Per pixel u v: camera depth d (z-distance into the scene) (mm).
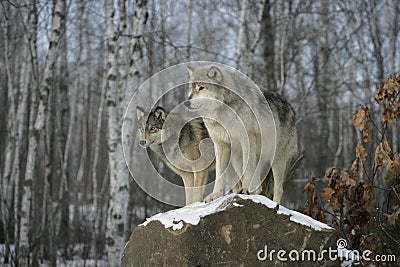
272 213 4535
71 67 24594
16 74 20844
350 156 16953
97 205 15984
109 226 10969
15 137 13820
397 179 6188
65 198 16484
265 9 14234
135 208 15398
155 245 4789
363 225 6297
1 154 18016
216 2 18188
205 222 4512
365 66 16203
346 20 18062
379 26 19594
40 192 17641
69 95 25844
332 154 20406
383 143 6363
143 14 11539
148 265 4855
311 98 24188
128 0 13484
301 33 19859
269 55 14062
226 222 4527
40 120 12117
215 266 4484
